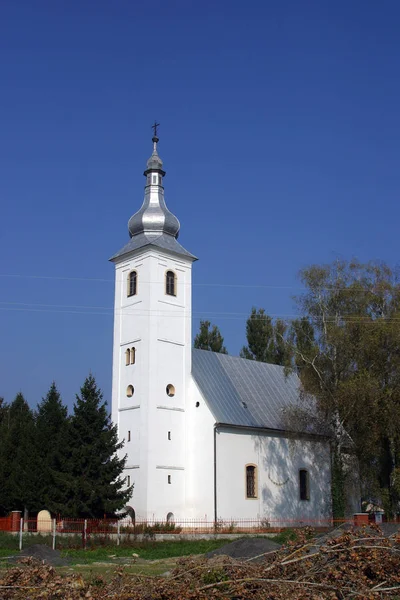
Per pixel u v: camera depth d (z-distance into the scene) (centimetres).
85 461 4256
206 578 1498
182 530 4781
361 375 4478
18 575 1534
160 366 5141
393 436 4481
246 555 2555
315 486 5734
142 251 5372
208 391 5309
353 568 1541
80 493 4156
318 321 4919
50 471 4231
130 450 5022
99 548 3706
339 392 4534
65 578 1509
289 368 4959
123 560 3141
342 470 4897
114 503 4209
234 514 4997
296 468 5609
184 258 5556
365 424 4469
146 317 5197
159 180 5731
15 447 5519
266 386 5984
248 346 8125
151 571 2609
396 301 4816
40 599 1429
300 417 5212
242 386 5725
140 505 4816
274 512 5309
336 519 4662
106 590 1458
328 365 4788
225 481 5003
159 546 3881
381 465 4934
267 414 5597
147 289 5256
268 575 1534
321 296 4938
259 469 5284
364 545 1619
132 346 5269
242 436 5234
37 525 4256
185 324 5428
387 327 4506
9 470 5159
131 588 1446
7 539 3750
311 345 4912
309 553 1766
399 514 4775
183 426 5188
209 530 4806
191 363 5422
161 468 4928
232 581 1461
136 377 5153
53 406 5762
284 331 5047
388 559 1567
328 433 5144
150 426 4938
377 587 1509
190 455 5138
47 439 5206
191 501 5025
